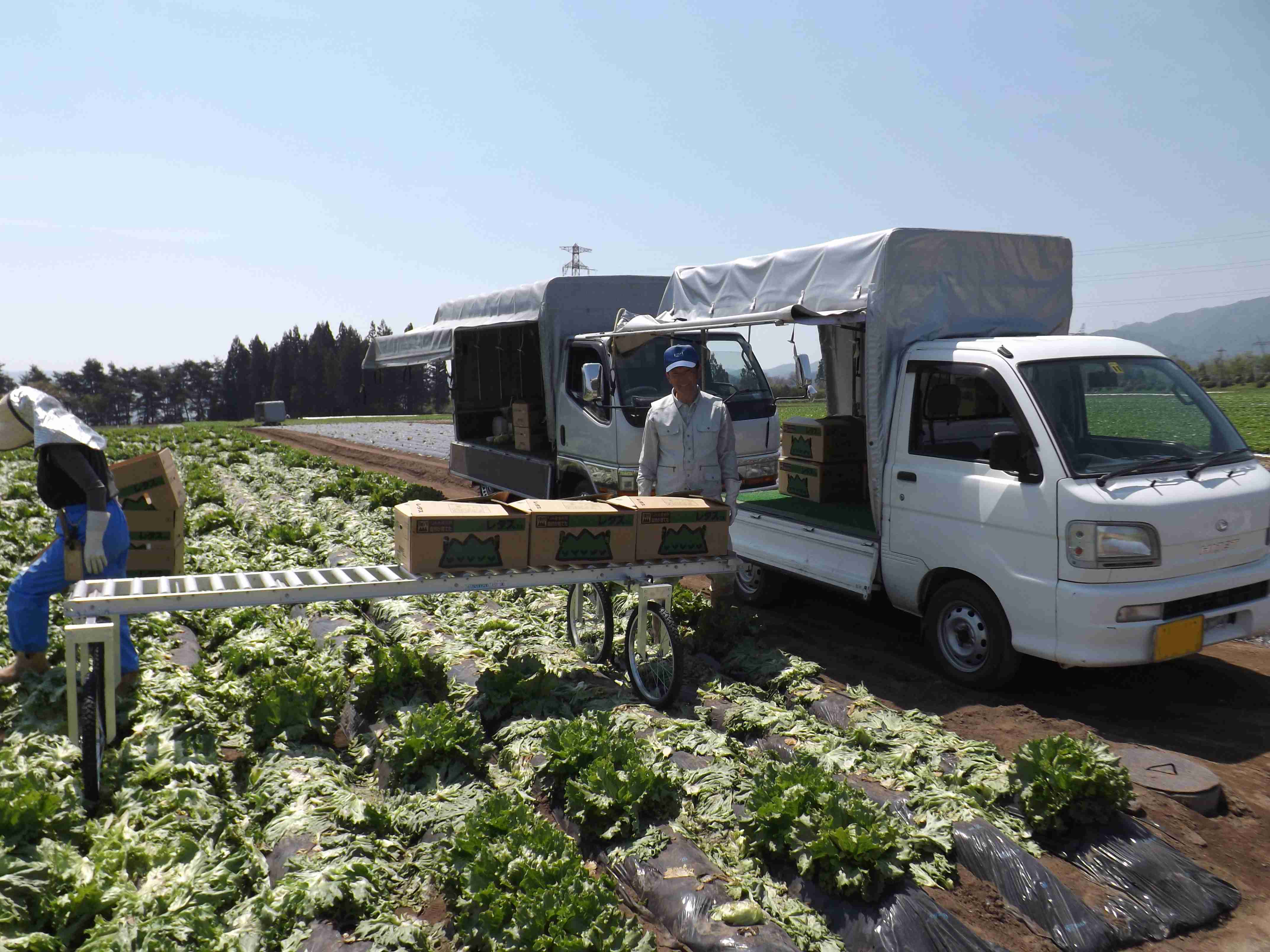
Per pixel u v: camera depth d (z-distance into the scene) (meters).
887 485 7.18
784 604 9.02
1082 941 3.86
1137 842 4.39
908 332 7.16
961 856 4.33
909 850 4.10
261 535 12.69
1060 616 5.87
